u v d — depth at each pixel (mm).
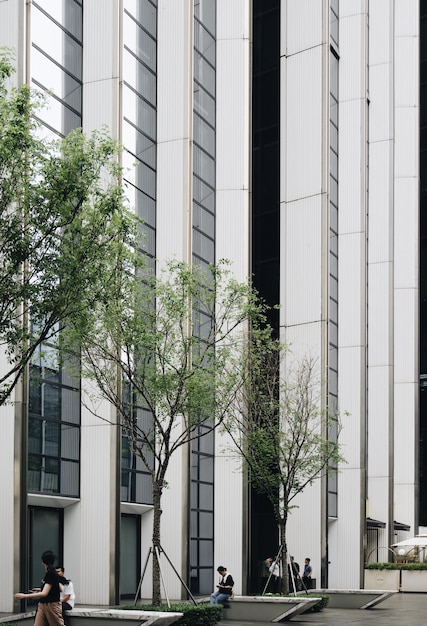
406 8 52562
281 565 28875
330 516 38719
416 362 51281
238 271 32000
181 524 27812
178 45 29844
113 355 20500
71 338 19172
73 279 14695
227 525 30641
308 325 36062
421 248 58781
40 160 14578
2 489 21562
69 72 26047
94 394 23438
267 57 39469
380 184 46969
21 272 14539
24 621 17859
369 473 45875
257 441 26422
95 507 25109
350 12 42219
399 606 29500
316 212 36531
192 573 29266
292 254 37000
